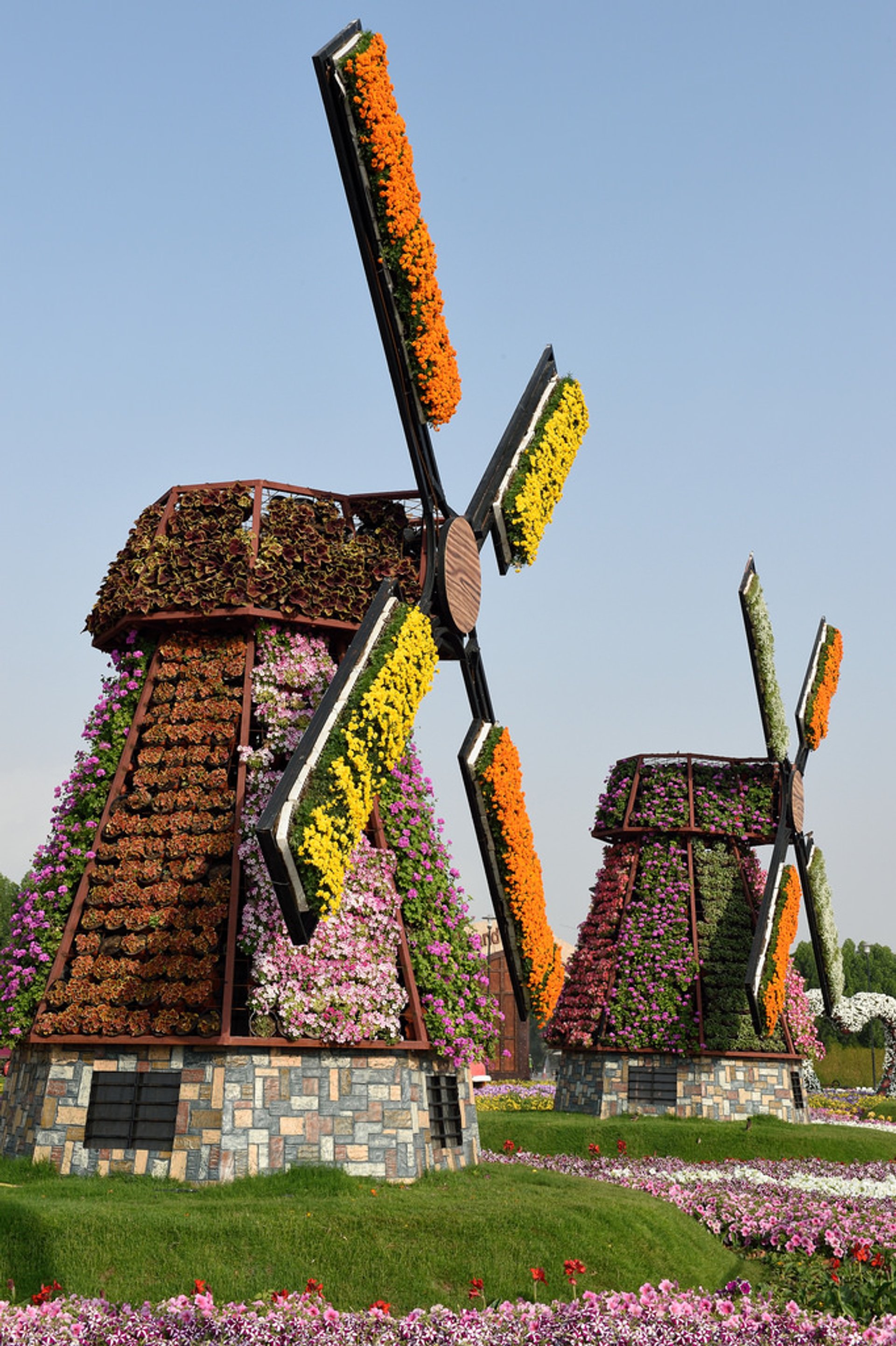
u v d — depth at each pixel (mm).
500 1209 12414
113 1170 13594
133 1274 10789
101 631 16484
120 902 14734
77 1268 10734
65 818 15672
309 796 12211
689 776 28594
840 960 32312
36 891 15297
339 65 13742
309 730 12539
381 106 13945
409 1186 13875
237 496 15984
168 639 15797
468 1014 15977
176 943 14258
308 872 12000
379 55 14094
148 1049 13914
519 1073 51969
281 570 15547
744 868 29219
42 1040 14156
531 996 17641
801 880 30203
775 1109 26609
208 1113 13398
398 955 15406
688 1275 12539
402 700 13625
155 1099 13797
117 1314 9727
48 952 14844
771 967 26000
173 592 15453
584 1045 27047
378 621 13867
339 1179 13305
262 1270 11047
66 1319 9344
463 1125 16453
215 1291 10680
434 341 15055
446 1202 12680
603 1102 26641
